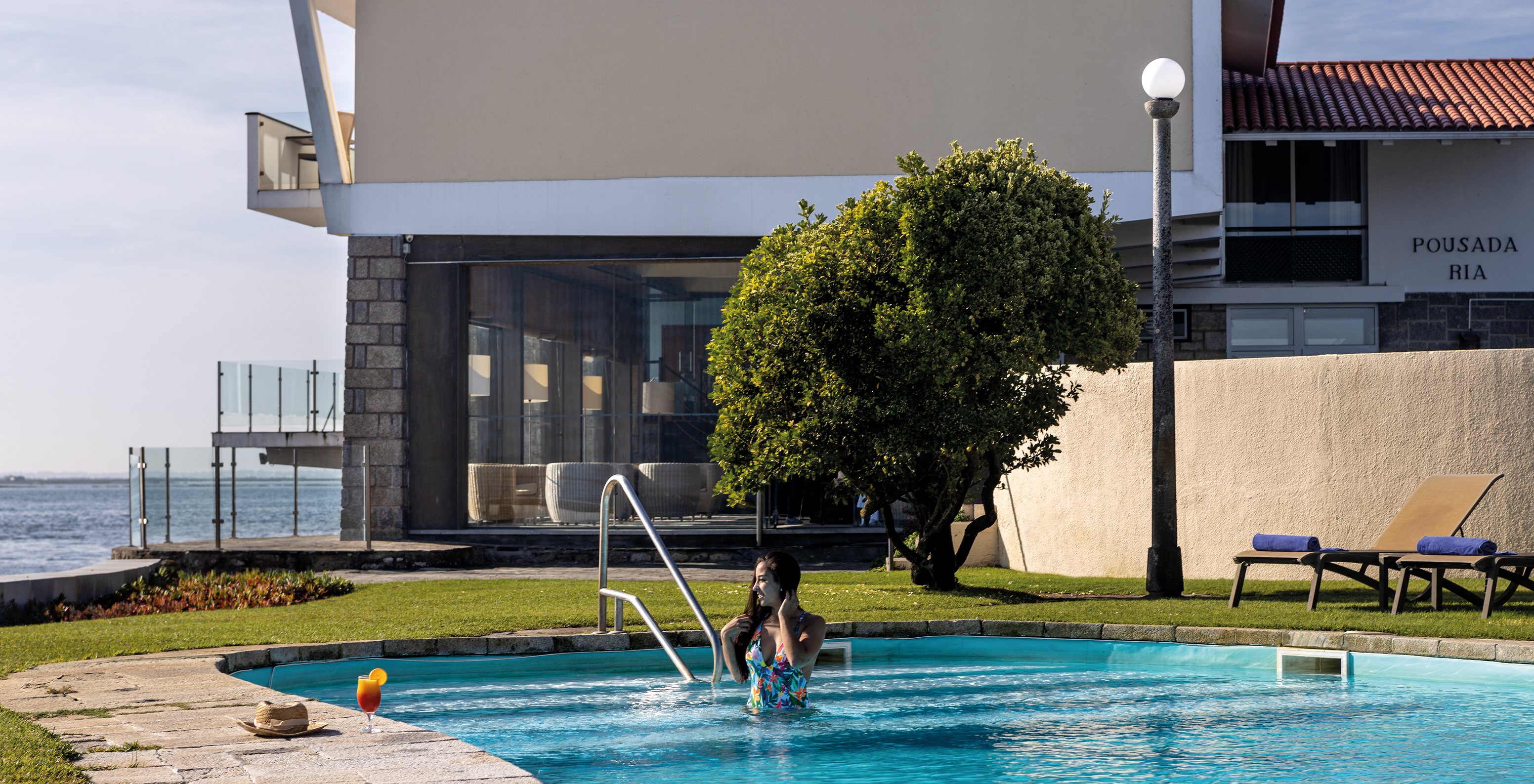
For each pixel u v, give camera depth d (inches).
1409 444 481.1
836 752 240.8
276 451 861.2
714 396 494.0
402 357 756.6
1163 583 449.7
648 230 750.5
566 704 291.9
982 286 442.6
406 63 766.5
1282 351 884.0
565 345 759.7
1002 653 365.4
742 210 746.8
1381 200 887.7
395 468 753.6
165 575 535.2
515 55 761.0
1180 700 294.8
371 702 208.2
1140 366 547.5
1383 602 390.9
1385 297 874.8
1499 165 879.7
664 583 539.5
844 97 746.2
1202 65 729.6
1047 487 598.9
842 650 360.8
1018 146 468.1
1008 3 740.7
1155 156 455.5
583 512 752.3
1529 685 298.4
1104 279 460.1
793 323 459.5
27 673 282.2
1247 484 518.6
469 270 767.1
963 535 657.0
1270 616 373.1
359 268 761.6
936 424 445.1
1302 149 897.5
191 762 183.3
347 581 550.3
